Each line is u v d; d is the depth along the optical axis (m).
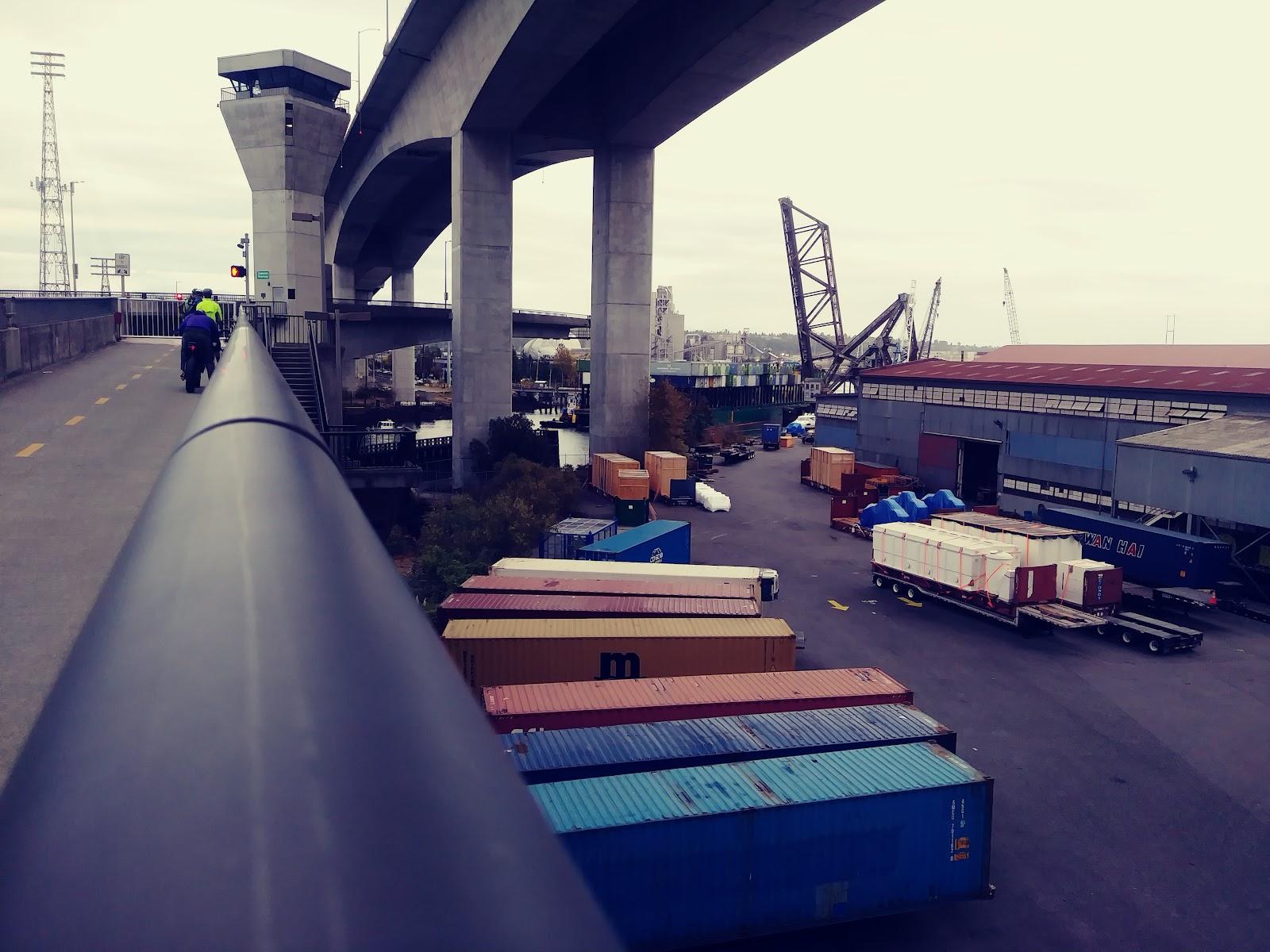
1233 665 31.09
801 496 69.56
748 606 27.36
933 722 18.80
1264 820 20.38
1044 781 22.12
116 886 0.69
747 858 14.98
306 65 80.88
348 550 1.69
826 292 135.62
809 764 16.70
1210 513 39.62
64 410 18.25
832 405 89.81
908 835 15.77
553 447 69.56
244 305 40.59
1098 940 16.19
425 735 1.02
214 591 1.32
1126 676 29.77
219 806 0.80
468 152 65.12
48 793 0.90
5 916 0.69
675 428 75.50
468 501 46.62
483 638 23.81
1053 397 55.06
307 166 80.88
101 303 39.56
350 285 138.00
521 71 54.66
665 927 14.75
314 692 1.04
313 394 35.66
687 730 18.25
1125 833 19.77
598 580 30.17
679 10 52.72
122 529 9.19
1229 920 16.77
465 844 0.80
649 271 70.12
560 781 15.91
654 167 69.44
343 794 0.84
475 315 66.75
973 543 36.47
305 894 0.67
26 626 6.25
